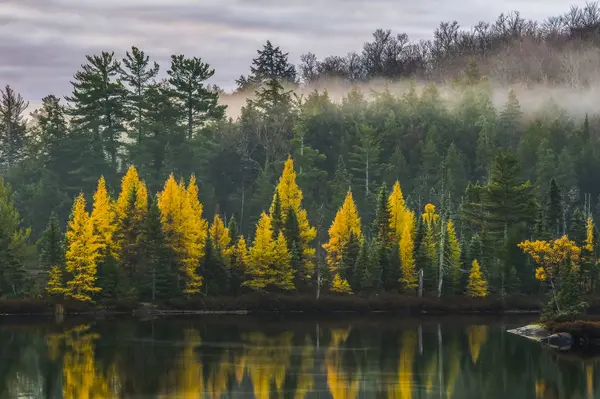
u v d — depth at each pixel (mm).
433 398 63031
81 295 111688
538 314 118000
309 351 82750
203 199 167500
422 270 123500
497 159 140500
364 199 168125
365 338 92188
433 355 80938
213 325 101750
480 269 126375
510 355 81125
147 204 120688
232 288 122562
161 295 116812
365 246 125500
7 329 95750
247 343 87562
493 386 67188
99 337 90438
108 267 115000
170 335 92688
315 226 153625
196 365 74875
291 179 140250
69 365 74312
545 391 65562
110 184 173000
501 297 124188
